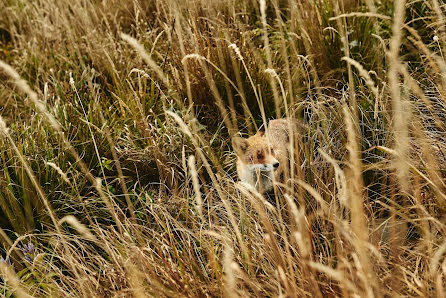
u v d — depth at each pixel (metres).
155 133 4.04
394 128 3.26
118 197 3.83
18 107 5.13
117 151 3.96
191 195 3.60
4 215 3.53
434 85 3.68
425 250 2.59
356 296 1.97
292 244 2.73
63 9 5.94
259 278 2.66
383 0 4.73
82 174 3.77
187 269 2.80
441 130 3.44
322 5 4.54
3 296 2.71
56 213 3.57
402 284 2.39
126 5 5.99
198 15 5.09
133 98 4.34
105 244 2.96
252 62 4.34
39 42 6.00
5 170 3.42
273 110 4.42
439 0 4.36
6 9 7.01
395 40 2.44
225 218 3.25
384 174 3.19
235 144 3.69
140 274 2.57
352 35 4.43
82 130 4.01
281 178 3.93
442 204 2.65
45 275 2.90
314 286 2.17
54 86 4.96
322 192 3.15
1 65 2.46
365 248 2.12
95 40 5.23
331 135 3.61
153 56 5.09
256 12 5.55
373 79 4.14
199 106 4.50
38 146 3.85
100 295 2.71
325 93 4.25
